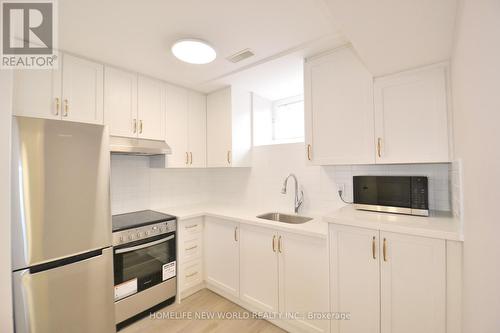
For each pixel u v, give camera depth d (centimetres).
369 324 141
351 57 171
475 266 80
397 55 136
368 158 165
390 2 93
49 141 144
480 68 67
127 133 211
